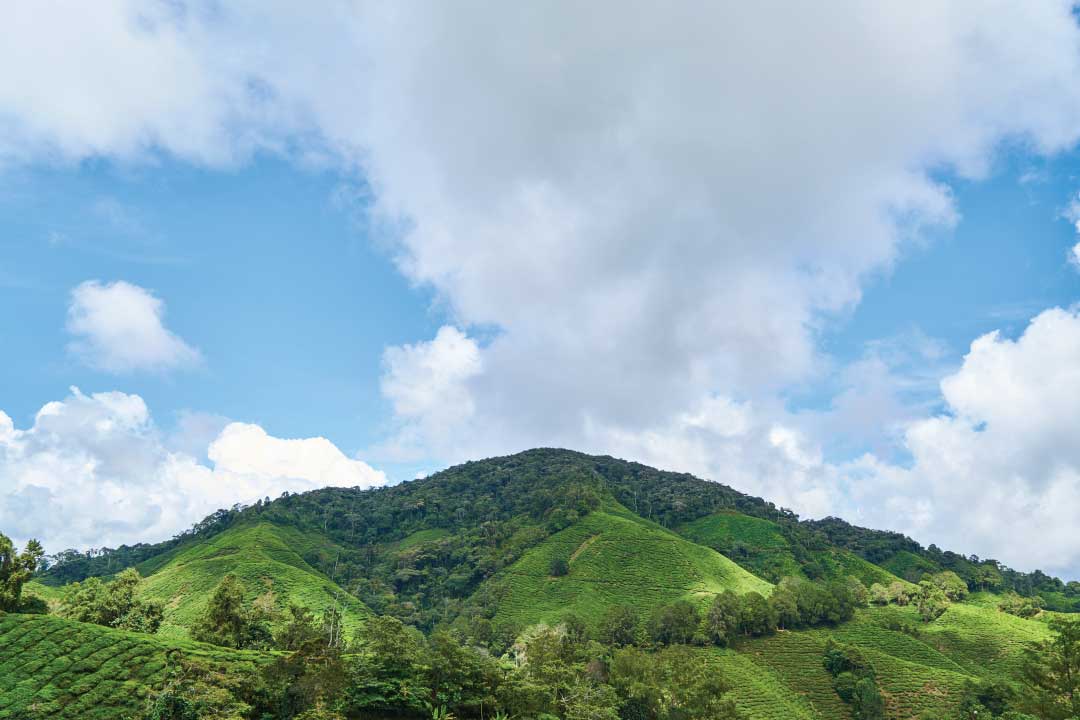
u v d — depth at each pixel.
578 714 74.44
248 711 54.81
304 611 105.88
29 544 80.56
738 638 147.88
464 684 70.62
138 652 64.50
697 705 88.69
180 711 53.16
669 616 149.88
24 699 53.25
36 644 61.09
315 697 56.62
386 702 63.91
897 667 126.50
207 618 92.06
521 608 186.12
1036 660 80.38
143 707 55.62
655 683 92.88
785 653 138.75
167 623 146.62
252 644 91.12
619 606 155.38
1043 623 169.12
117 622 91.00
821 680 126.94
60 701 54.34
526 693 72.50
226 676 59.66
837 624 162.38
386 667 67.81
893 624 167.88
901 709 113.50
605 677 96.94
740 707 109.38
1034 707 75.88
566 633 138.38
